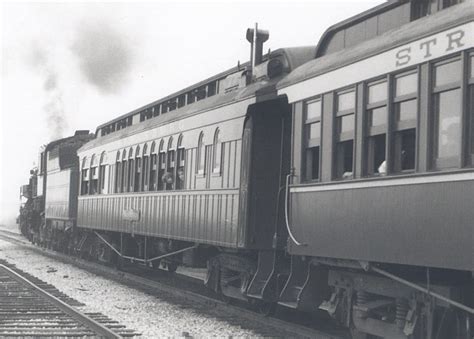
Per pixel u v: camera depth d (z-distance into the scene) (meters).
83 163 23.00
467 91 6.57
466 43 6.57
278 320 10.86
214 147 12.84
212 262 13.41
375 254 7.88
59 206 26.77
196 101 15.01
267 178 11.55
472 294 7.19
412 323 7.73
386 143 7.77
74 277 17.78
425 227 7.01
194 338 9.50
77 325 10.17
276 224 11.12
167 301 13.36
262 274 11.44
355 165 8.41
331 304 9.45
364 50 8.31
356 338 8.98
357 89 8.43
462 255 6.47
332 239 8.83
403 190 7.42
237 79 12.68
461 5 6.86
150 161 16.47
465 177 6.48
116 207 18.86
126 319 11.11
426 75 7.14
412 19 8.11
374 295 8.81
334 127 8.97
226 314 11.71
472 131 6.51
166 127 15.52
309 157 9.67
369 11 8.95
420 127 7.19
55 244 28.19
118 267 20.14
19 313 11.17
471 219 6.37
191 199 13.73
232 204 11.89
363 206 8.18
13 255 25.20
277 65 11.49
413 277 7.89
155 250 17.34
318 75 9.34
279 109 11.72
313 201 9.35
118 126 21.25
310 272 9.77
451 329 7.58
